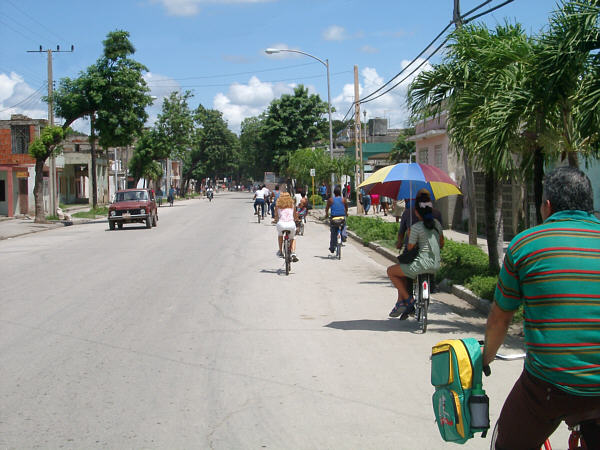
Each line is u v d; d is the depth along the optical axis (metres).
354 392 5.55
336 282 12.27
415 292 8.38
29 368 6.32
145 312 9.19
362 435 4.59
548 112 8.19
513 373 6.11
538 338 2.80
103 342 7.39
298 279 12.65
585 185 3.00
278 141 58.59
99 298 10.34
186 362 6.53
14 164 39.97
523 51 8.38
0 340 7.48
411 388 5.66
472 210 15.33
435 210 8.16
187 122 62.91
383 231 21.17
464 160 15.19
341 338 7.59
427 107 10.15
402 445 4.41
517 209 16.73
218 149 103.94
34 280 12.47
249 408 5.16
